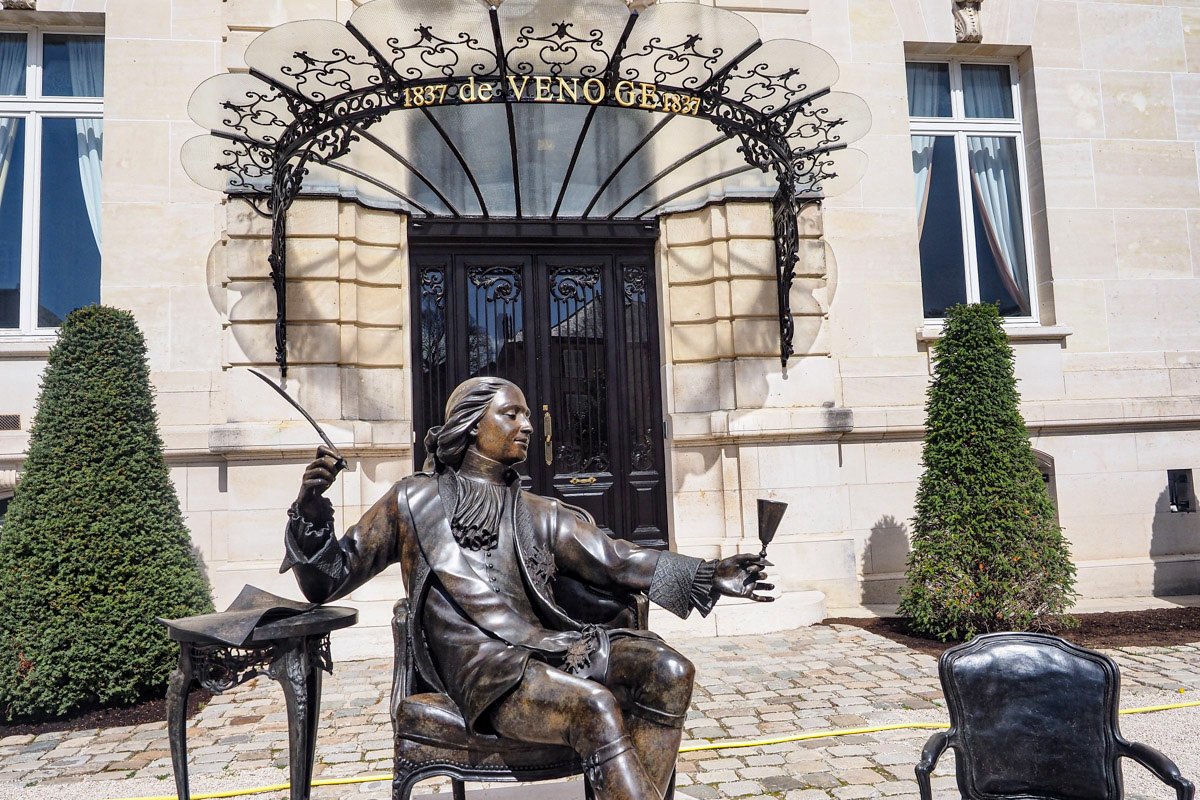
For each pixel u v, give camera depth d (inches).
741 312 291.4
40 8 293.6
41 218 302.2
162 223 285.9
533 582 103.0
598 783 83.8
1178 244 348.5
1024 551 245.3
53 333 295.6
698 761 157.2
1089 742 95.9
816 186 285.7
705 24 205.8
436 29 199.3
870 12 335.3
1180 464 335.9
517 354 303.7
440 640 100.2
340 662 244.2
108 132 286.5
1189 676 207.5
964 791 97.7
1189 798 85.5
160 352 281.1
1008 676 99.7
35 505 201.9
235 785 151.3
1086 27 349.1
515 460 109.1
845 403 317.1
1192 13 352.8
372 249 282.5
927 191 350.9
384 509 107.3
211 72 293.0
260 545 257.0
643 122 246.2
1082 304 340.2
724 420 285.6
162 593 205.5
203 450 273.7
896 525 315.6
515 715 90.7
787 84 236.1
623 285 311.7
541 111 238.2
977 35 339.0
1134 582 323.6
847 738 168.2
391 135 249.1
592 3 192.7
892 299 325.4
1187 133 349.7
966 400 259.1
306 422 259.8
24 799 147.3
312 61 206.1
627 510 303.3
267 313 263.6
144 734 184.1
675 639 259.3
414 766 96.3
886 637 255.1
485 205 287.1
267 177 262.8
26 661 192.4
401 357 283.6
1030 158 350.0
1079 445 331.3
